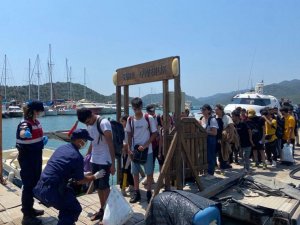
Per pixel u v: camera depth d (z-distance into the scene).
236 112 9.01
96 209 5.73
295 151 12.94
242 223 6.37
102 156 5.08
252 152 10.13
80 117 5.08
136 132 5.99
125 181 6.59
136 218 5.30
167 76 5.96
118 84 7.27
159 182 5.75
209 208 4.17
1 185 7.34
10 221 5.21
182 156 6.68
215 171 8.61
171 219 4.29
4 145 23.67
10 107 58.91
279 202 6.48
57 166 4.23
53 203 4.12
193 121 7.39
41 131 5.10
